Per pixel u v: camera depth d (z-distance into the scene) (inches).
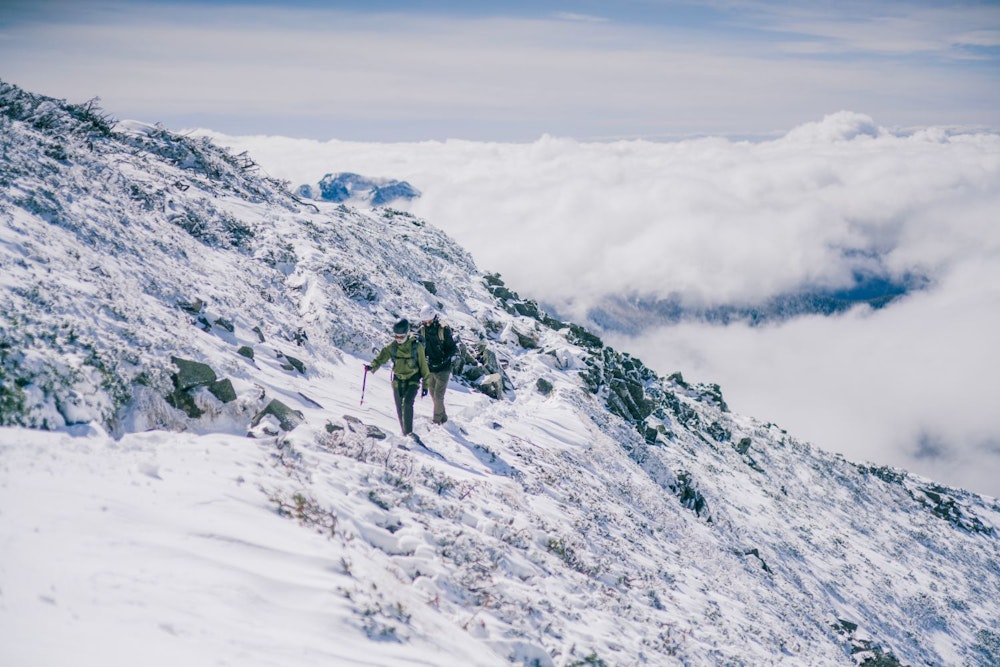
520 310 1381.6
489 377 775.1
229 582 185.9
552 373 994.1
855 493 1824.6
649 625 367.9
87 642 138.3
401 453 396.8
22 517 181.5
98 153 748.6
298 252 815.1
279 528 232.7
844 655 657.0
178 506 220.4
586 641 300.5
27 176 521.3
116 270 456.8
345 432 381.7
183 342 398.0
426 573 271.9
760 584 722.2
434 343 512.1
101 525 190.7
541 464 560.1
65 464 227.8
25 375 273.7
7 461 215.9
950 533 1903.3
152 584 170.9
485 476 456.4
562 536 415.8
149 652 142.8
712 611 465.1
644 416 1256.8
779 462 1701.5
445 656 210.2
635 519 596.7
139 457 256.5
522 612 287.3
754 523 1101.7
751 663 402.0
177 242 622.2
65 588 155.3
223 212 800.9
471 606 271.1
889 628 1067.9
